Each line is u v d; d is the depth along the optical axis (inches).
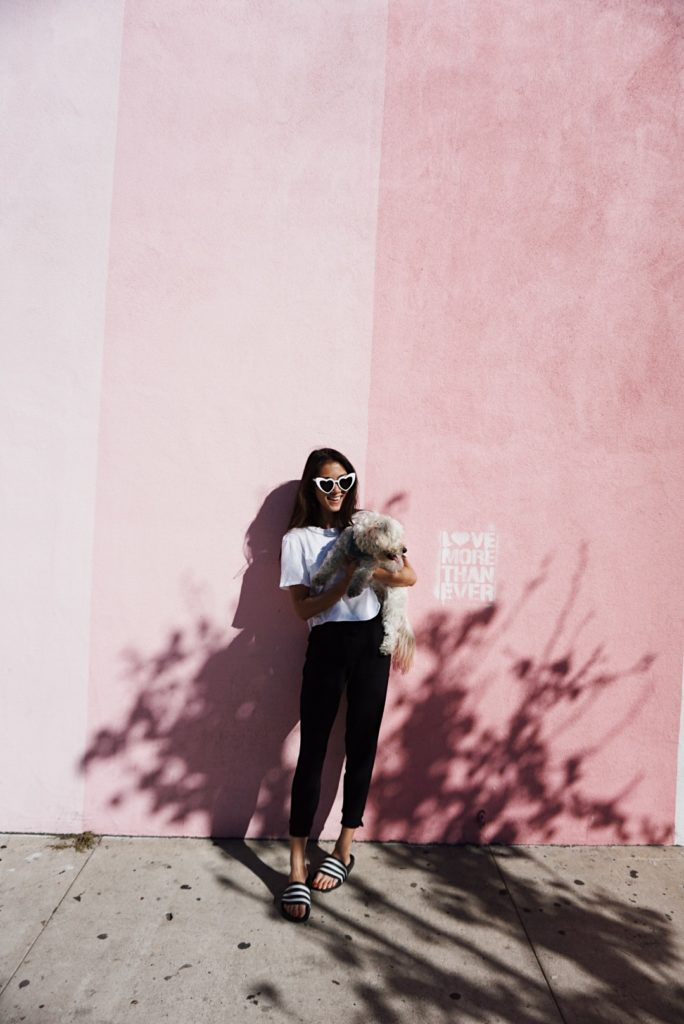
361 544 114.7
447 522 137.4
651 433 137.6
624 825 141.0
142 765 138.7
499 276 135.6
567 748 140.3
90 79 132.6
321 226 134.3
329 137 133.6
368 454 136.4
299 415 135.9
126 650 137.6
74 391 135.3
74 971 103.5
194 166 133.3
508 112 134.3
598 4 133.8
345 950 109.5
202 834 139.6
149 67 132.6
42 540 136.6
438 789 139.9
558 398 137.0
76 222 133.7
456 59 133.6
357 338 135.5
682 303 136.6
